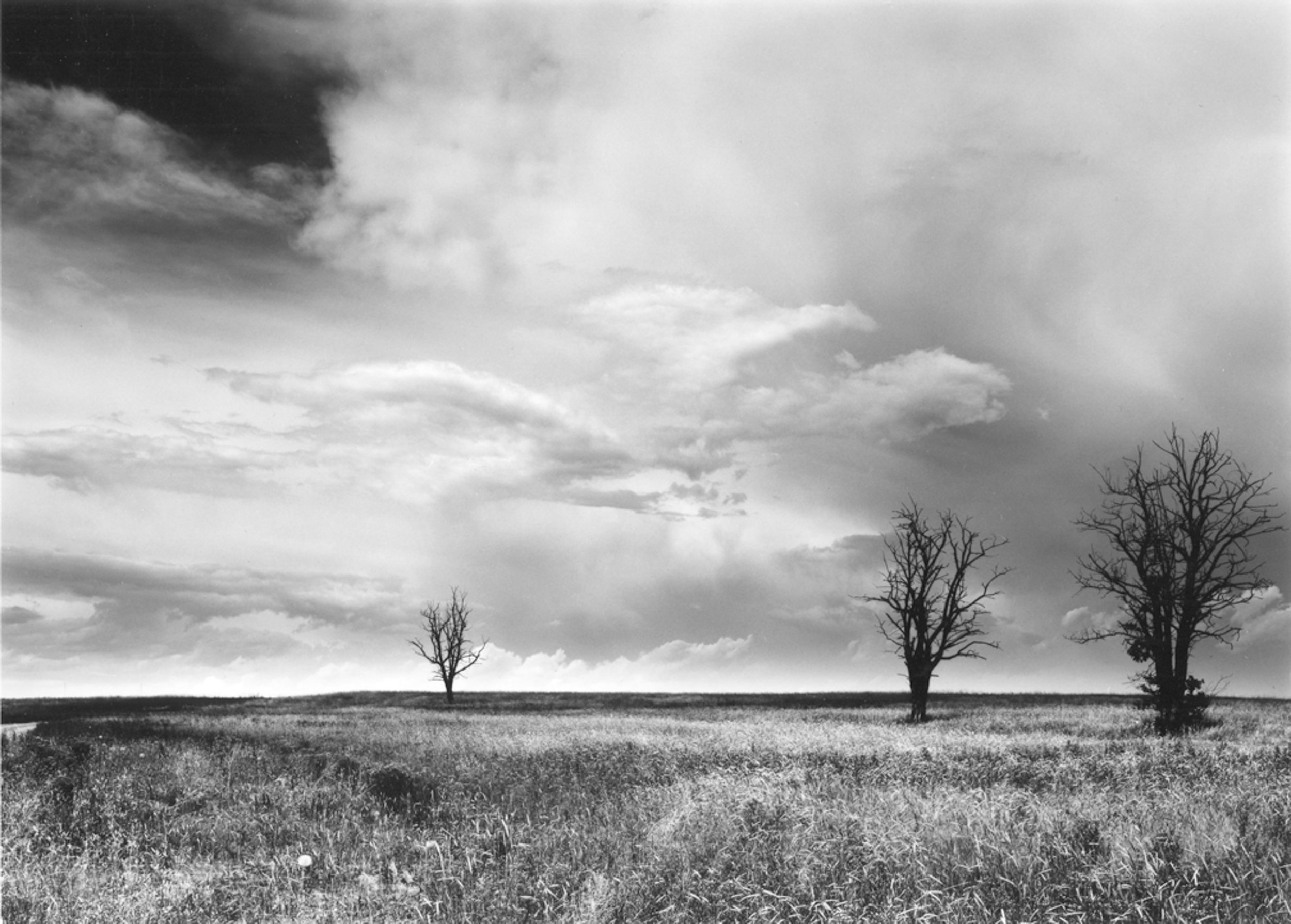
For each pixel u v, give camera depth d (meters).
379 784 16.08
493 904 8.16
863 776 15.22
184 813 13.88
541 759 19.38
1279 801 10.87
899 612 51.97
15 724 37.25
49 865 9.93
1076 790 13.59
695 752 20.53
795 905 7.74
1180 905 7.46
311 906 8.59
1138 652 36.66
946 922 7.41
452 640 88.19
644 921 7.84
